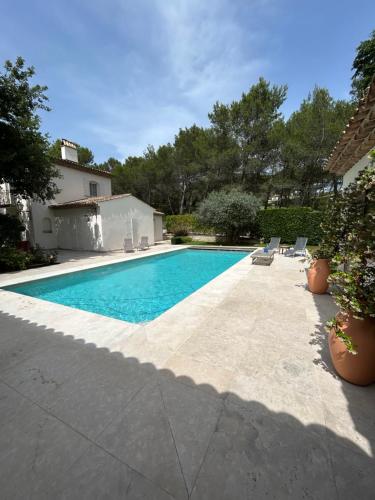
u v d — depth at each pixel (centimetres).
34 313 416
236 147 1873
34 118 1073
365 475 138
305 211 1471
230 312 398
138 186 2645
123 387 219
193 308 417
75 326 358
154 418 182
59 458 153
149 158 2592
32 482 140
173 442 161
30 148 980
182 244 1744
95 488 135
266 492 131
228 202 1500
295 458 149
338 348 223
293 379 225
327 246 480
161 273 926
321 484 134
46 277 732
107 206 1370
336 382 220
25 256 895
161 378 231
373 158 235
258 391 210
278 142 1769
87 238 1399
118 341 308
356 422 176
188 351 279
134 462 149
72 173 1581
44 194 1310
